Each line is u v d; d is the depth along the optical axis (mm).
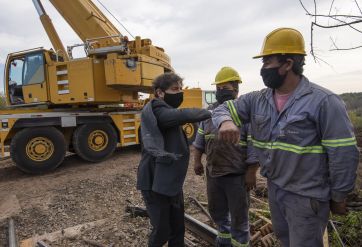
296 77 2061
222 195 3281
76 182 6480
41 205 5188
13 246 3697
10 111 7684
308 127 1960
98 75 8086
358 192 4711
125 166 7930
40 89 8102
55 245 3787
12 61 8383
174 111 2627
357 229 3861
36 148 7492
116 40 8852
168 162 2678
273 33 2070
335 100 1903
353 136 1886
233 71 3283
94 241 3787
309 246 2047
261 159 2244
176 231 3029
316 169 1982
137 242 3740
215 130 3084
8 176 7582
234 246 3184
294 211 2064
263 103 2203
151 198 2770
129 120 9148
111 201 5352
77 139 8156
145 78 8477
